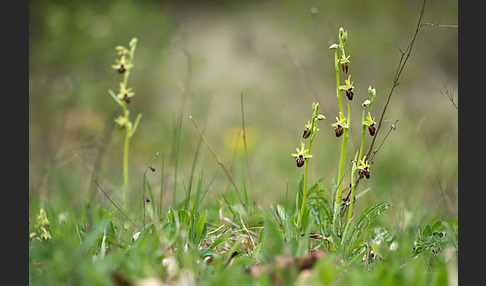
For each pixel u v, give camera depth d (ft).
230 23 45.73
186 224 13.75
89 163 23.53
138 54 33.83
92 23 32.99
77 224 13.93
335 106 31.89
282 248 12.12
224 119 33.73
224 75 38.06
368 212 13.60
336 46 13.35
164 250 12.17
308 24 39.52
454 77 35.55
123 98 17.49
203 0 49.03
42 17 33.73
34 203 19.12
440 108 30.81
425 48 36.63
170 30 35.24
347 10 39.17
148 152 29.66
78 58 32.12
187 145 30.07
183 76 34.86
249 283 10.67
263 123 32.94
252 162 27.58
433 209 19.21
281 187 23.85
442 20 37.86
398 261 12.26
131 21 34.14
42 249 12.05
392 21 37.88
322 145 28.17
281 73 36.27
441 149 26.21
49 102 30.37
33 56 32.50
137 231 14.62
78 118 29.71
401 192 21.39
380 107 30.60
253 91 35.73
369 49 35.86
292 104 34.01
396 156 25.20
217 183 24.32
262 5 47.11
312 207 13.93
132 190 22.38
